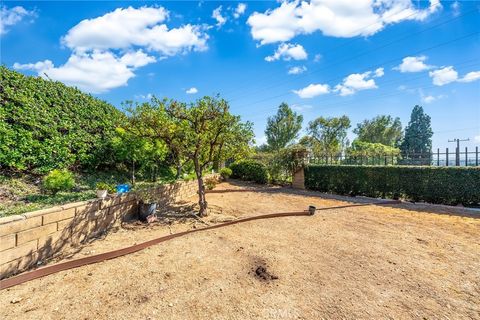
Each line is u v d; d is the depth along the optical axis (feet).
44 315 8.30
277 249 14.47
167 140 21.91
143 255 13.35
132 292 9.75
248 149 23.34
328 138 98.07
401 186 32.17
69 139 24.00
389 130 122.01
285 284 10.52
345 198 33.37
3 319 8.06
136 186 26.03
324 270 11.87
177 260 12.77
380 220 21.39
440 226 19.56
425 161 35.32
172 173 37.14
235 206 26.55
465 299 9.55
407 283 10.71
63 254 13.09
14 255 10.87
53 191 17.95
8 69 23.15
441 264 12.62
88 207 15.48
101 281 10.55
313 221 20.93
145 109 20.62
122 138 25.16
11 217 10.97
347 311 8.73
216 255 13.50
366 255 13.71
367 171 35.24
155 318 8.21
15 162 18.84
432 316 8.52
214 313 8.52
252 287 10.25
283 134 92.94
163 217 21.38
